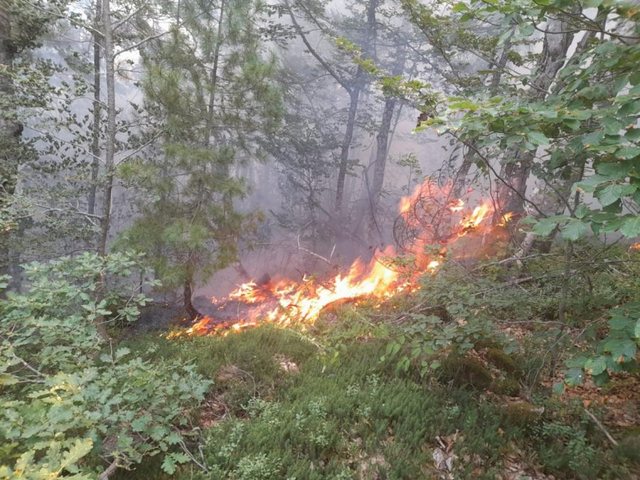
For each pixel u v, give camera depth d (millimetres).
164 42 9070
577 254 5641
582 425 4496
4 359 3947
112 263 4855
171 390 3914
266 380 5492
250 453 3943
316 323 7680
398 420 4547
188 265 8633
